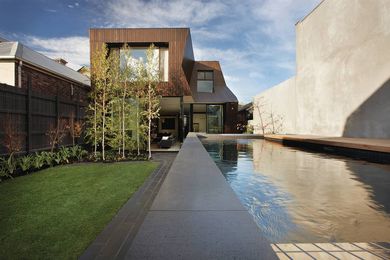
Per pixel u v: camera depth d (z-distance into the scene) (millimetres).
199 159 4105
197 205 1823
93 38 13664
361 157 6504
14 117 7746
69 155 9516
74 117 11188
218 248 1214
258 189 3740
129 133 12203
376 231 2420
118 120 11062
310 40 11883
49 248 2779
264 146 10211
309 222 2635
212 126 21234
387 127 7465
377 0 7766
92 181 6055
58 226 3365
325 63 10672
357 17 8672
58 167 8102
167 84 13891
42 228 3303
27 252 2699
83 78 16625
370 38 8094
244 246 1236
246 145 10562
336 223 2605
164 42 13820
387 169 5105
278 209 2979
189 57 17016
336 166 5445
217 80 21484
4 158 6867
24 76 10289
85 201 4453
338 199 3299
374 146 5883
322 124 10922
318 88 11211
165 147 14016
